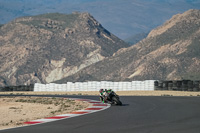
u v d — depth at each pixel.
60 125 48.53
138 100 102.19
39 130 43.88
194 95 128.38
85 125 47.56
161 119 52.56
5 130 45.19
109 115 60.19
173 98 106.88
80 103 96.44
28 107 88.94
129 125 46.31
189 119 52.00
